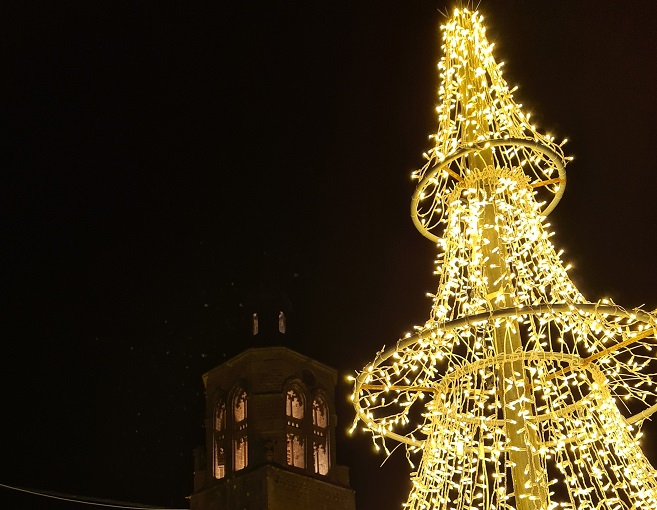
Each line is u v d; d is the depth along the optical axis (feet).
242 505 166.81
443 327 29.35
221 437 182.91
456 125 35.22
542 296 32.60
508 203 33.30
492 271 31.83
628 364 30.32
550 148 32.30
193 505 176.86
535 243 33.04
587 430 31.81
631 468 30.50
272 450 169.58
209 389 191.01
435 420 31.55
